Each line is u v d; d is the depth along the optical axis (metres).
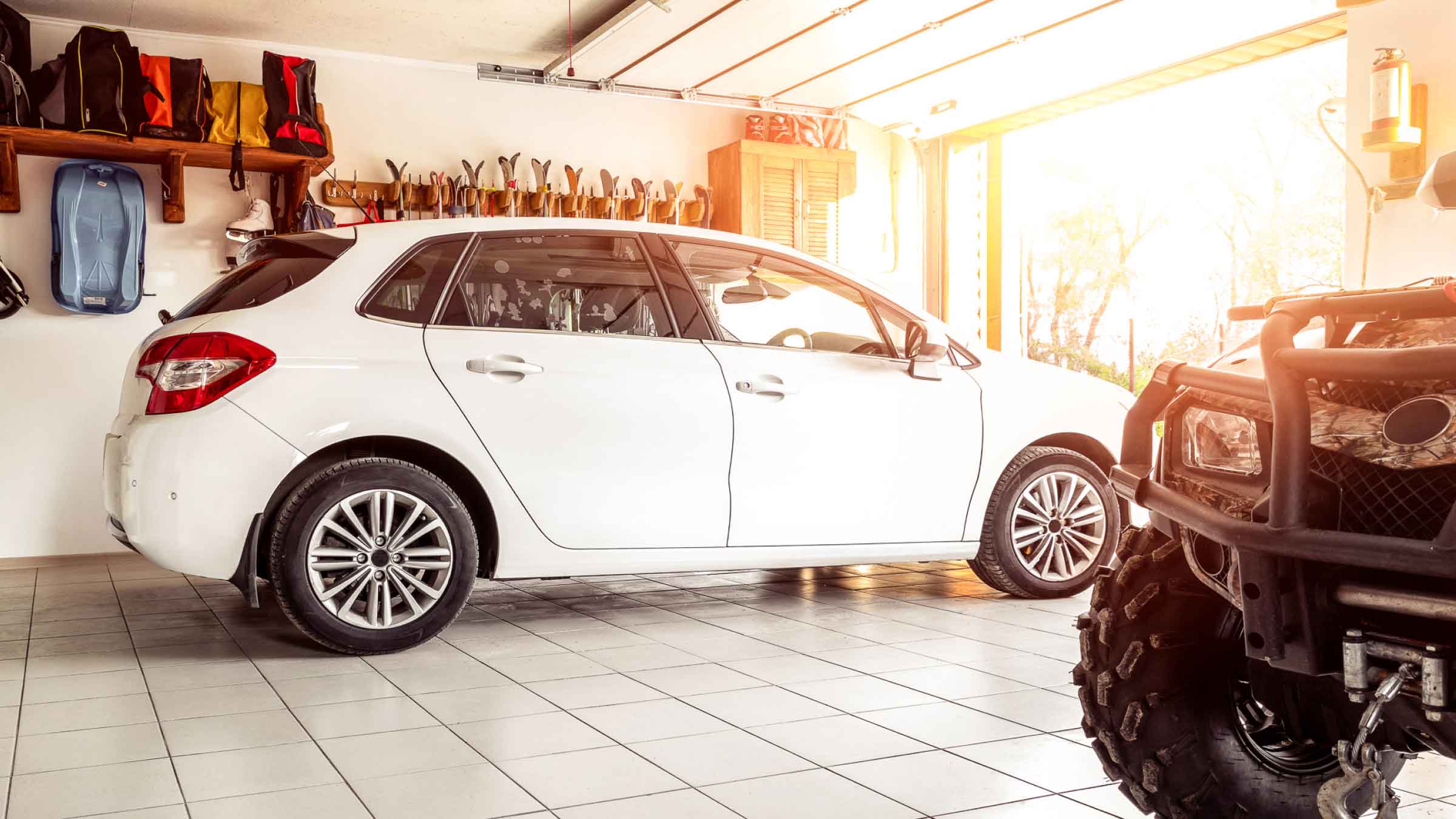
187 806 2.33
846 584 5.19
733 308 4.23
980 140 8.55
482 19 6.59
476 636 4.05
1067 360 19.50
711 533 4.05
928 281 8.61
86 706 3.12
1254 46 6.25
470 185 7.20
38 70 6.36
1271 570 1.54
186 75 6.23
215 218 6.79
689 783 2.46
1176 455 1.88
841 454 4.23
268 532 3.68
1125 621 2.00
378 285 3.77
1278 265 17.75
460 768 2.57
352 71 7.16
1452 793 2.37
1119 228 19.05
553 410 3.83
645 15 6.00
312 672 3.52
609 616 4.43
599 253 4.07
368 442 3.75
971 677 3.38
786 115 8.12
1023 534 4.60
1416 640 1.43
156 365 3.60
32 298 6.39
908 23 6.13
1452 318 1.66
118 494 3.75
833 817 2.25
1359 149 5.34
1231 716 1.97
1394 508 1.50
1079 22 5.98
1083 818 2.24
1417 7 5.08
